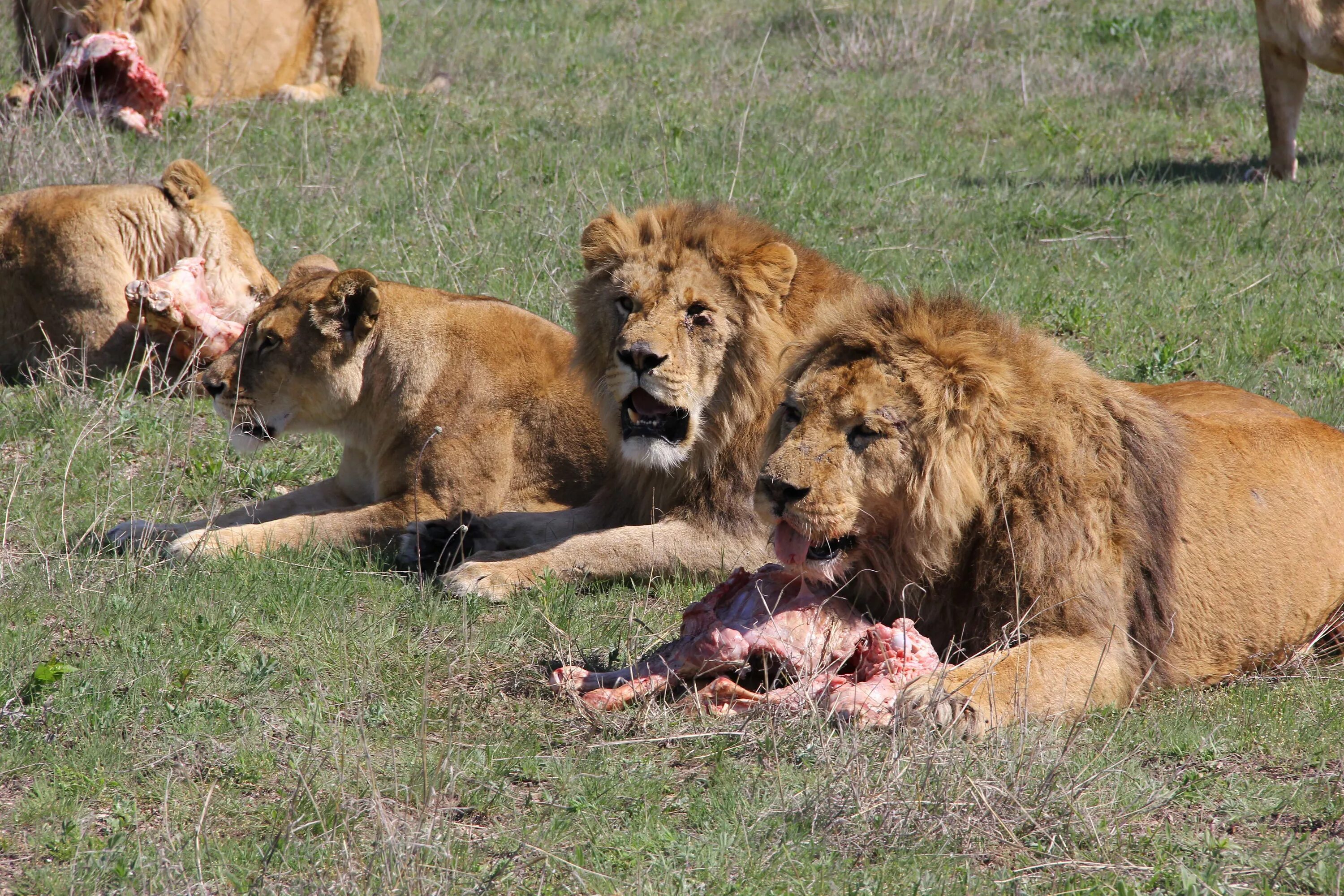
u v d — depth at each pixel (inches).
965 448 312.2
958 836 263.7
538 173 822.5
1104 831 263.4
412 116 964.6
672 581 414.0
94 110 877.8
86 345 566.3
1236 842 259.6
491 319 469.4
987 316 332.5
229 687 334.0
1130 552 323.0
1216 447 353.4
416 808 278.8
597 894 245.8
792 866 252.5
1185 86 1020.5
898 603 329.7
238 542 425.1
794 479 307.1
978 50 1171.9
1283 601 350.6
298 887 244.1
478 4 1386.6
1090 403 326.6
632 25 1294.3
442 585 404.8
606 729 313.0
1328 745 299.0
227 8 1008.2
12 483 474.6
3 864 257.1
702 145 867.4
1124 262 684.7
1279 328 598.9
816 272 420.2
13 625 366.9
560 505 471.5
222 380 456.1
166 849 257.9
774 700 313.3
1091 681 308.3
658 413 406.3
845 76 1083.9
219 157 836.6
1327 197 772.0
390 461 461.1
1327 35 772.0
